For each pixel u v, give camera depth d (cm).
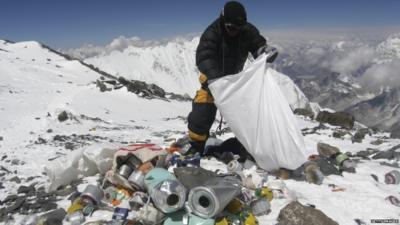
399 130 640
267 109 264
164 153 256
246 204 213
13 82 1536
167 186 192
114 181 238
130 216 205
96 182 260
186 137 319
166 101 1630
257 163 273
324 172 286
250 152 270
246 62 289
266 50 273
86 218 208
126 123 987
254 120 264
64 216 214
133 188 227
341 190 250
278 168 268
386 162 352
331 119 900
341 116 882
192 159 267
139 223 194
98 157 267
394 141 543
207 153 316
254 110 264
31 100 1168
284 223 197
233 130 269
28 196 262
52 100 1215
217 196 190
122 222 195
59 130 726
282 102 266
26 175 345
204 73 269
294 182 262
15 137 627
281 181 241
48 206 231
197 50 273
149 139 577
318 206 225
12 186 303
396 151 406
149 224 194
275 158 264
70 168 266
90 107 1194
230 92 264
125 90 1566
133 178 225
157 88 1794
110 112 1180
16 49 2456
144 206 199
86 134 680
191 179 215
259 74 265
